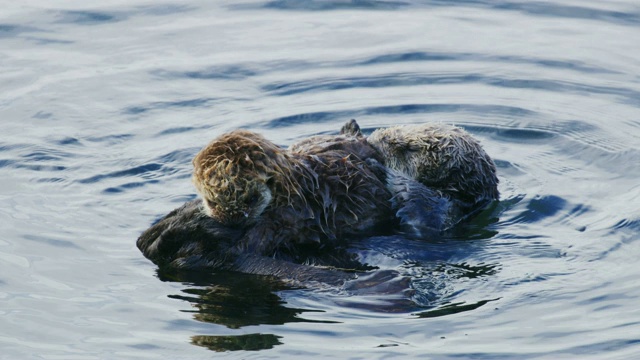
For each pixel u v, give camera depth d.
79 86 38.50
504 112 36.50
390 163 28.91
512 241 26.45
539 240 26.55
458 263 24.98
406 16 45.78
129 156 32.88
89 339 21.41
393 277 23.73
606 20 45.12
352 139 28.05
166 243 24.84
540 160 32.75
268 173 23.73
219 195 23.30
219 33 43.84
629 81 38.78
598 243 26.23
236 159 23.28
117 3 47.22
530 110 36.50
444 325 21.83
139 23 44.97
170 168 31.89
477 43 42.47
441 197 27.84
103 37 43.38
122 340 21.34
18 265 24.95
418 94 37.91
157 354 20.78
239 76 39.47
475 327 21.77
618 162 32.38
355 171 26.52
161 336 21.48
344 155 27.02
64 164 32.22
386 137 29.38
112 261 25.16
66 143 33.88
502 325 21.88
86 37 43.38
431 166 28.59
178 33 43.84
